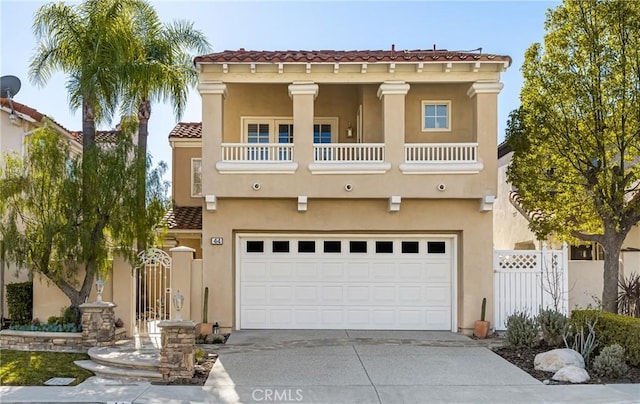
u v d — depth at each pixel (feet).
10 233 42.63
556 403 28.68
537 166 47.09
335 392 30.63
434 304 50.70
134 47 53.06
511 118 49.01
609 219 45.98
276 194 48.39
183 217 67.10
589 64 44.96
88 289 45.21
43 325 43.93
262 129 56.54
